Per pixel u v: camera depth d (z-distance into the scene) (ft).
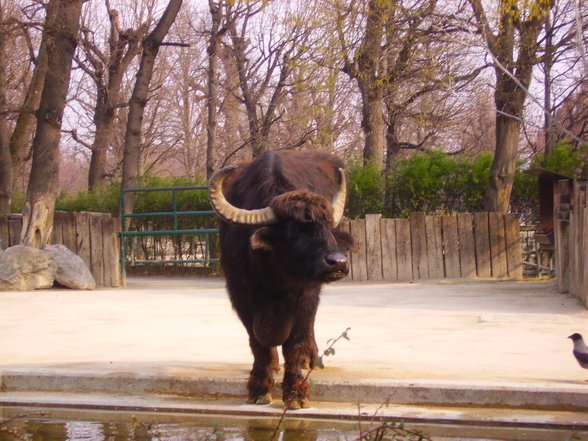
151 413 21.57
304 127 107.04
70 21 61.26
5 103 83.15
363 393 21.86
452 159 65.36
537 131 105.91
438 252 57.00
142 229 72.02
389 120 85.81
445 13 68.95
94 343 30.04
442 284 52.70
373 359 25.59
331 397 22.06
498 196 61.41
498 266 56.49
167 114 147.02
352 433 19.17
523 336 29.66
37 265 53.01
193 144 155.33
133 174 72.79
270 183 21.39
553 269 56.34
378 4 71.41
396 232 57.16
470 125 125.80
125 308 41.27
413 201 64.69
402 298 44.04
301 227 19.06
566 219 43.96
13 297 47.34
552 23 67.31
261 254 20.20
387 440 18.63
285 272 19.52
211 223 69.97
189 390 23.12
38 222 56.75
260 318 20.99
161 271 71.82
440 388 21.31
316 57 83.71
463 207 64.59
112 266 56.49
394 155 101.50
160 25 72.43
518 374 22.88
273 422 20.43
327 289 50.19
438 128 107.04
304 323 21.12
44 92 59.98
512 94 60.75
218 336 31.37
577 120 92.99
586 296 37.22
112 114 100.99
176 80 142.61
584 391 20.48
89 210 78.07
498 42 61.46
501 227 56.59
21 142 85.87
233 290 21.83
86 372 24.06
